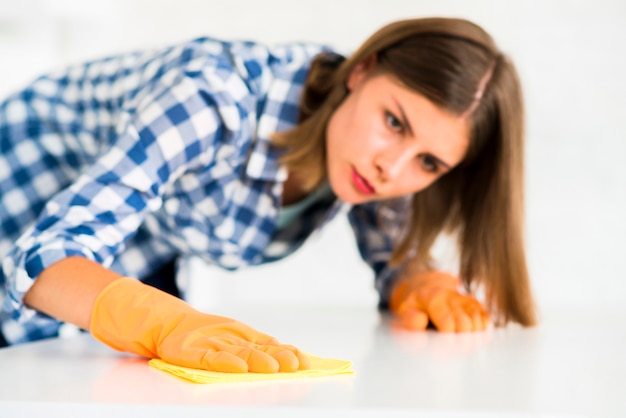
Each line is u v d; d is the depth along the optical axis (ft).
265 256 4.51
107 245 3.03
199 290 8.22
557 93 7.88
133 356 2.83
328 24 8.31
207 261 4.36
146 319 2.71
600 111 7.84
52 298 2.81
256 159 3.87
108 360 2.73
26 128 4.21
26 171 4.16
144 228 4.39
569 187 7.87
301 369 2.48
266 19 8.39
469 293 4.55
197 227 4.07
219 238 4.08
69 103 4.25
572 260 7.86
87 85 4.22
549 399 2.27
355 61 3.79
